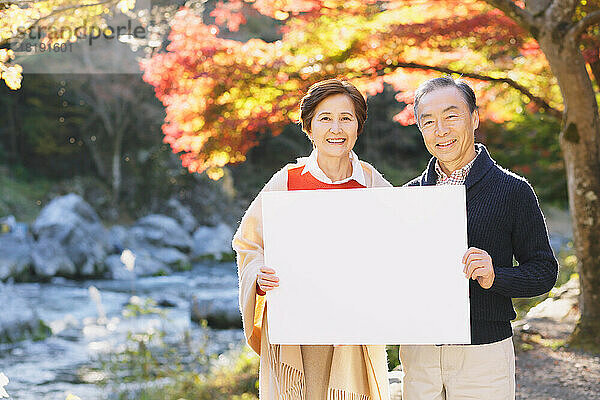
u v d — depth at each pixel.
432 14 5.85
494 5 5.34
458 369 2.30
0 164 23.05
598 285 5.41
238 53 5.82
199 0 6.51
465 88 2.32
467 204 2.29
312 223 2.18
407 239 2.14
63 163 23.67
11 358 7.91
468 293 2.12
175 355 6.88
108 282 15.20
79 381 6.81
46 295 13.19
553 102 7.42
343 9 5.77
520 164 10.34
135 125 23.08
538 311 6.60
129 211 22.56
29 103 23.19
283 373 2.44
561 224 18.33
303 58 5.82
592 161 5.38
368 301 2.17
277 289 2.21
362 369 2.53
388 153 23.81
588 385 4.55
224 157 6.19
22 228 17.80
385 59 5.88
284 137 24.14
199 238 19.81
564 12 5.23
